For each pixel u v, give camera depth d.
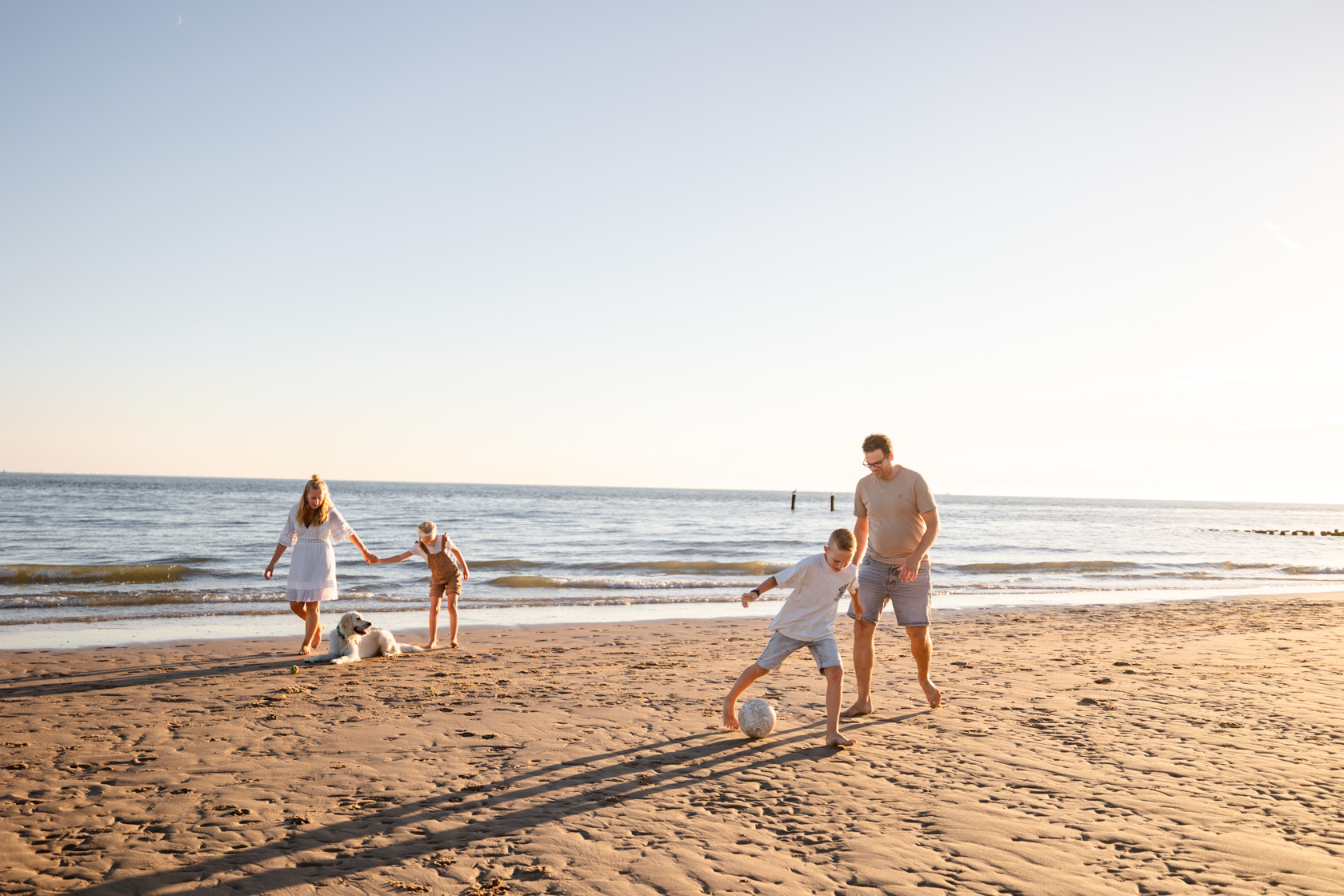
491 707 6.22
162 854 3.38
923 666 6.11
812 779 4.48
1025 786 4.34
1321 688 6.98
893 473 5.74
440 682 7.25
